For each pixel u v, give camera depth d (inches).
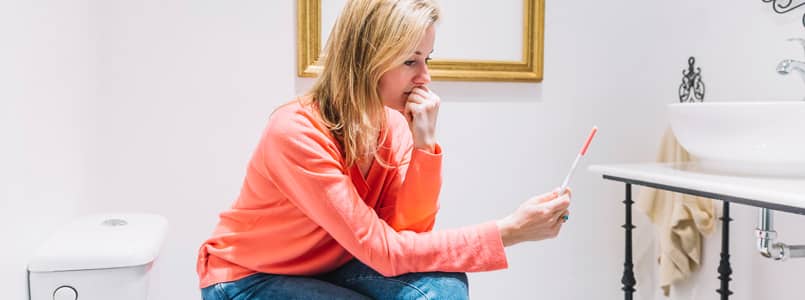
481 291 77.5
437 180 44.8
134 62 64.8
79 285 42.6
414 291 40.7
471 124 74.9
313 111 42.5
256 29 68.1
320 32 69.3
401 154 49.2
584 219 80.4
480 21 74.2
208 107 67.3
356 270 44.9
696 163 63.5
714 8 71.4
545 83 77.3
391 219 47.6
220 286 43.5
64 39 50.9
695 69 74.5
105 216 53.5
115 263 42.8
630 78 80.2
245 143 68.6
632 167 62.5
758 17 65.3
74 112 54.2
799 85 60.3
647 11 80.4
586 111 79.0
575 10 77.7
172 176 66.8
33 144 42.7
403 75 42.6
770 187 45.0
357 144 43.1
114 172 64.9
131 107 65.0
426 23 40.5
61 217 50.1
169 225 67.1
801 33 60.2
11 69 38.2
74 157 54.2
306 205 40.6
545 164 78.2
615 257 82.0
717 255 71.2
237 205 46.3
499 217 77.2
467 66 73.4
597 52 78.8
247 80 68.1
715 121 50.8
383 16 40.6
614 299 81.7
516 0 75.4
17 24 39.4
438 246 40.9
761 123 47.8
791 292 62.2
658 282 80.5
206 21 66.7
